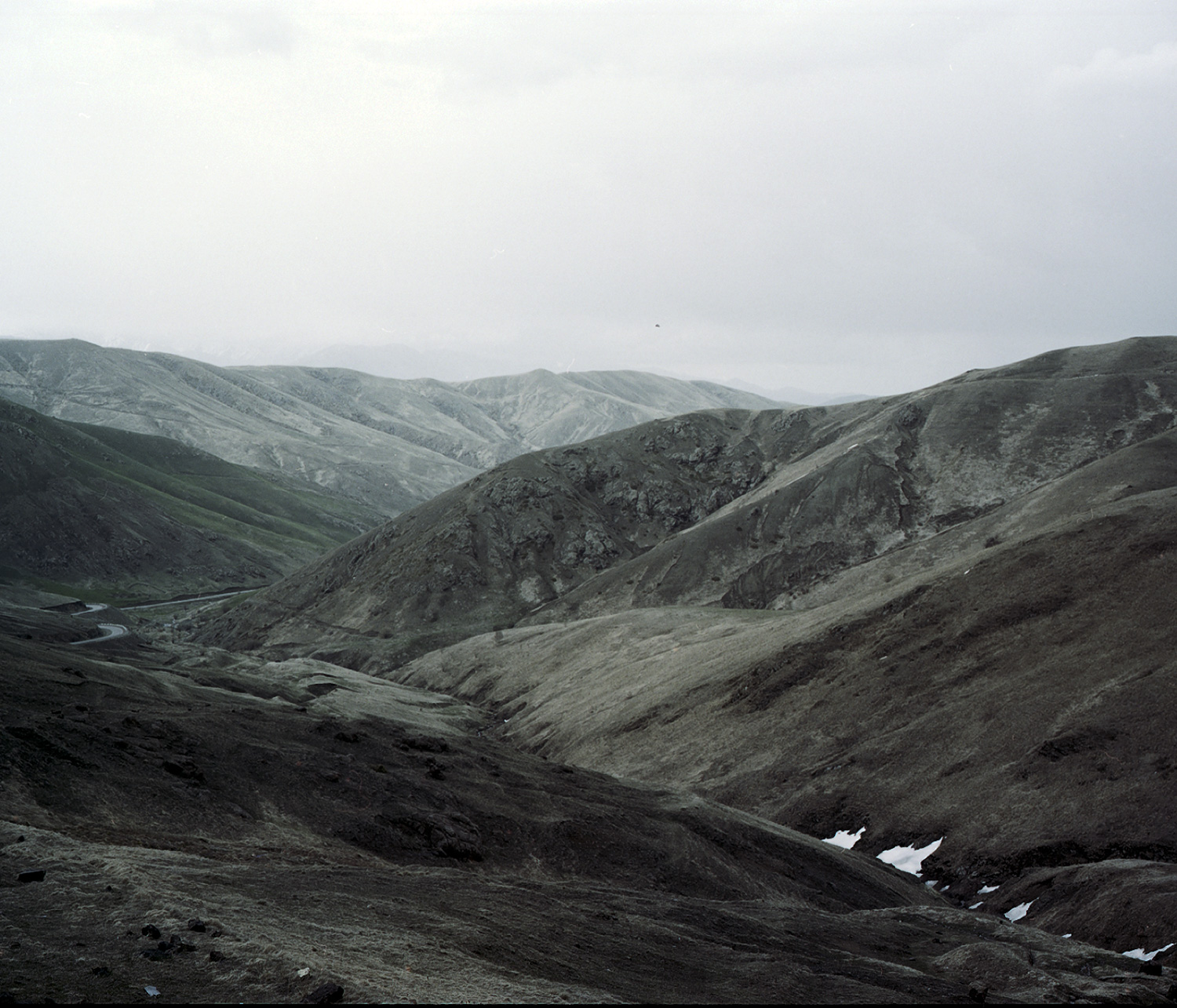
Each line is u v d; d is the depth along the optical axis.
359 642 189.62
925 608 99.50
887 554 161.00
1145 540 92.06
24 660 62.19
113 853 31.36
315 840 46.56
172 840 39.22
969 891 63.78
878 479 190.50
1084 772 68.44
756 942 40.28
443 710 127.12
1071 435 186.38
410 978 23.09
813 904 56.69
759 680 101.94
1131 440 178.88
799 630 111.50
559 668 140.25
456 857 50.44
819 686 96.44
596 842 56.78
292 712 71.12
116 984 19.92
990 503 177.25
